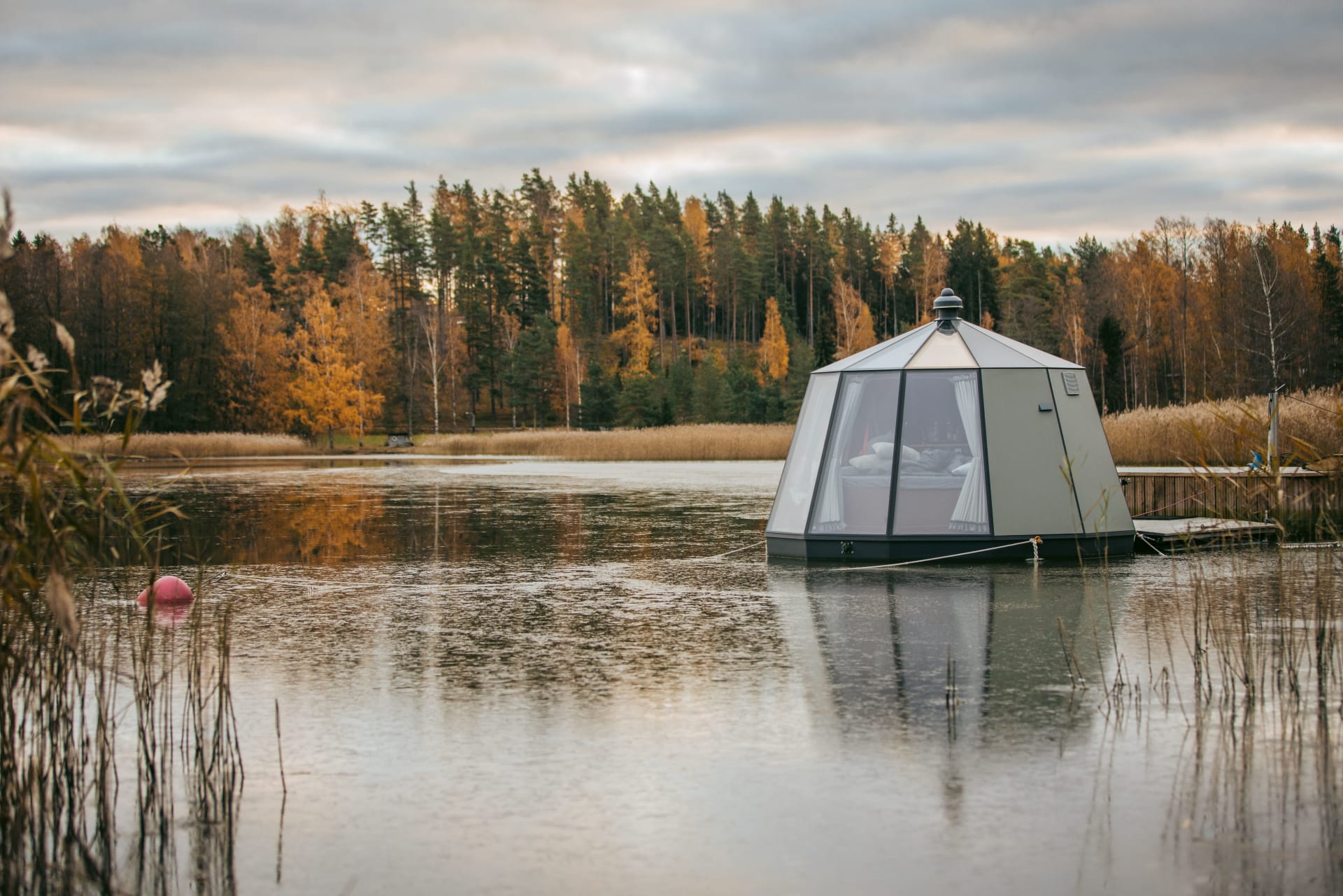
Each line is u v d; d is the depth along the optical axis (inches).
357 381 3120.1
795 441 570.9
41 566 179.2
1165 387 3029.0
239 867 175.3
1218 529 378.9
